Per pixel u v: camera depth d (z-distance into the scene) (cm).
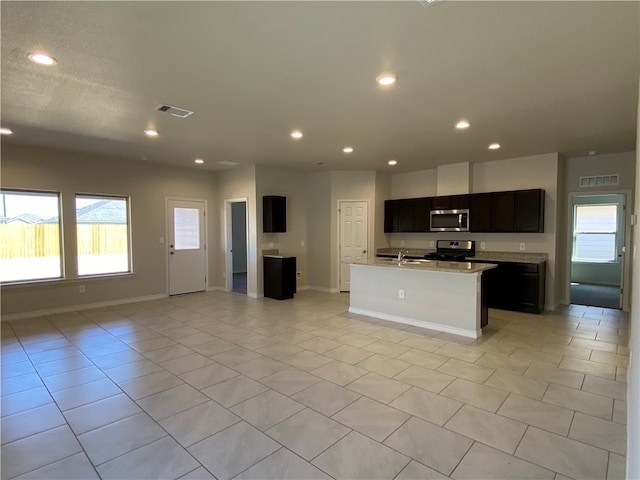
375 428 239
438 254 649
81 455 214
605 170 567
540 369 334
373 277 530
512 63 260
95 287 592
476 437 229
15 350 391
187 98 327
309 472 197
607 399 277
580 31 217
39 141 488
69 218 561
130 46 235
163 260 674
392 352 379
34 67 264
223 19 204
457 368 337
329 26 212
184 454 214
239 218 1091
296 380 313
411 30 216
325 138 467
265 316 534
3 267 516
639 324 133
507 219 586
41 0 184
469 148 523
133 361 359
